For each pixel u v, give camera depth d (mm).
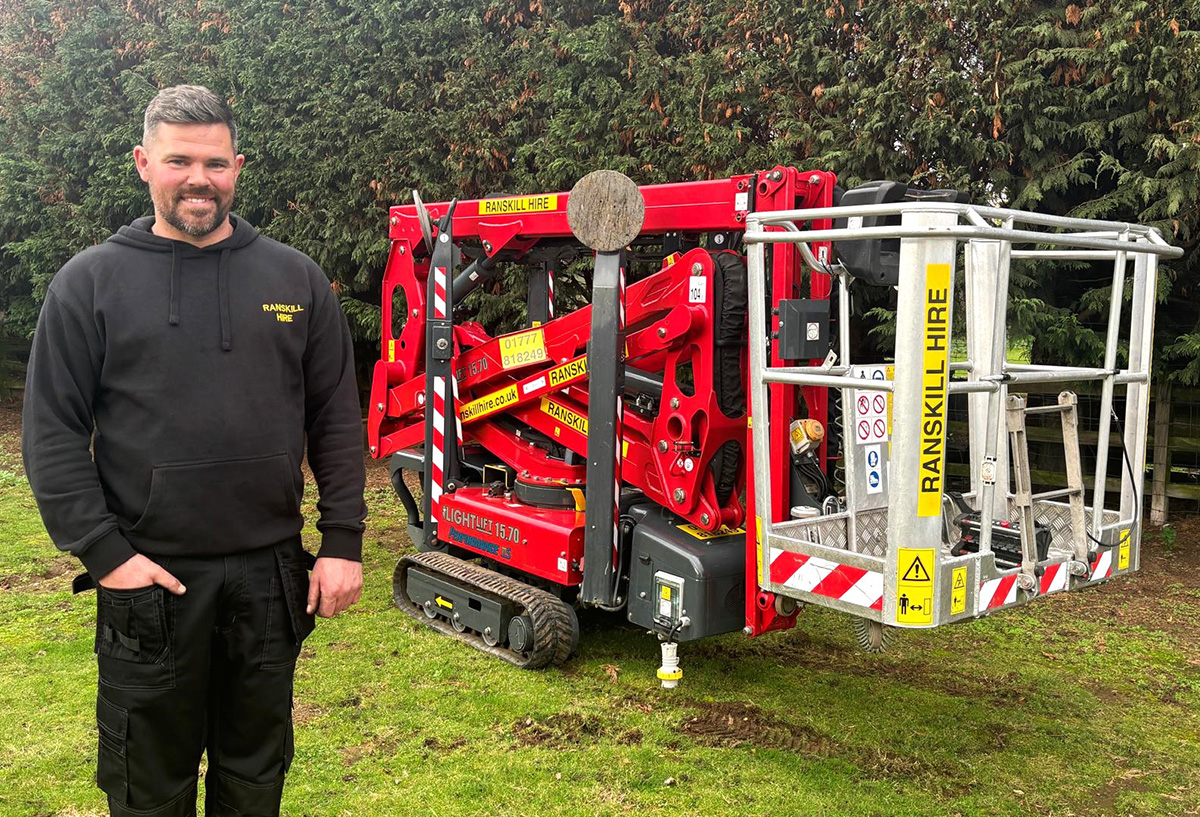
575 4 7281
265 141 8711
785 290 3627
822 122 6145
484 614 4586
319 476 2354
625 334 4148
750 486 3611
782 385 3660
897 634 4906
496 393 4922
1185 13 5547
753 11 6223
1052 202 6371
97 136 10453
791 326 3539
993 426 3156
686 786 3340
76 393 2029
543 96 7301
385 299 5727
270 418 2178
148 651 2096
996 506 3836
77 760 3459
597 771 3438
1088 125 5797
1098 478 3514
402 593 5301
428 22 7801
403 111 8117
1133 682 4340
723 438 3975
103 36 10578
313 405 2357
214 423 2104
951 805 3240
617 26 6738
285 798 3217
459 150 7668
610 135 6836
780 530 3535
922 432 2938
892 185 3434
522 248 4996
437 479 5133
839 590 3207
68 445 2016
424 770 3432
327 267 8562
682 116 6520
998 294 3143
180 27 9367
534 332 4664
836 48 6312
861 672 4410
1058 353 6613
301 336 2252
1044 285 6617
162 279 2088
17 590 5562
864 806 3221
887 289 6543
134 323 2047
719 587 3861
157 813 2199
